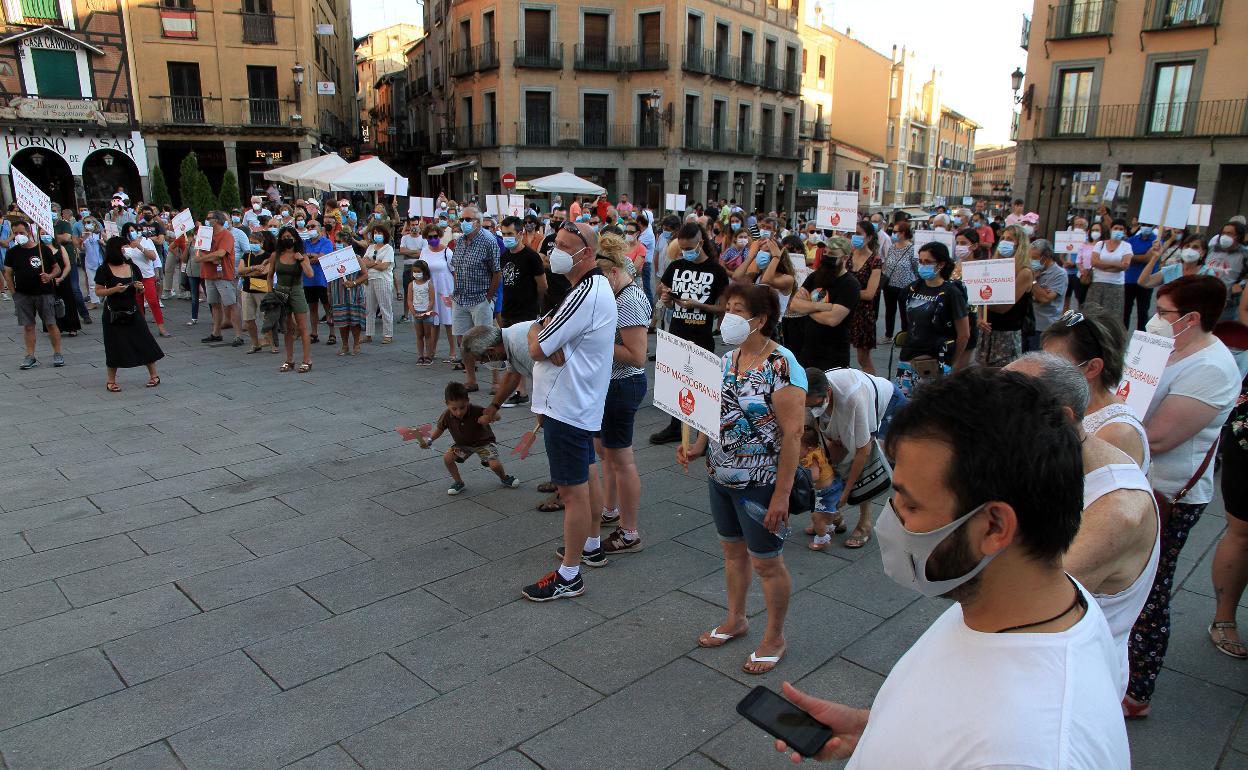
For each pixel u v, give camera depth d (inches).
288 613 148.9
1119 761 37.5
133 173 1123.3
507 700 123.0
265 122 1159.0
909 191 2292.1
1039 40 983.6
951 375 42.3
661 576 165.8
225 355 397.7
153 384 329.4
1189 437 113.5
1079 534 66.6
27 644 137.7
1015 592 40.2
